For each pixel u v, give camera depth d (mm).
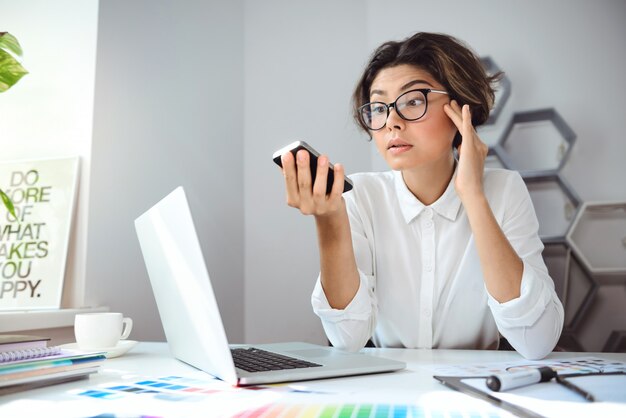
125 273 1711
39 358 719
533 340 942
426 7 2623
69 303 1546
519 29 2494
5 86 1243
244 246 2648
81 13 1666
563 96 2408
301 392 658
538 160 2410
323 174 842
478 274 1262
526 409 533
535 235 1257
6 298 1512
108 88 1677
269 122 2736
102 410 575
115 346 1030
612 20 2396
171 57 2059
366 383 715
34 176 1605
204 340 745
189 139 2166
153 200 1893
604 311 2297
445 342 1336
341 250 1030
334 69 2705
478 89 1219
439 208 1303
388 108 1176
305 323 2545
